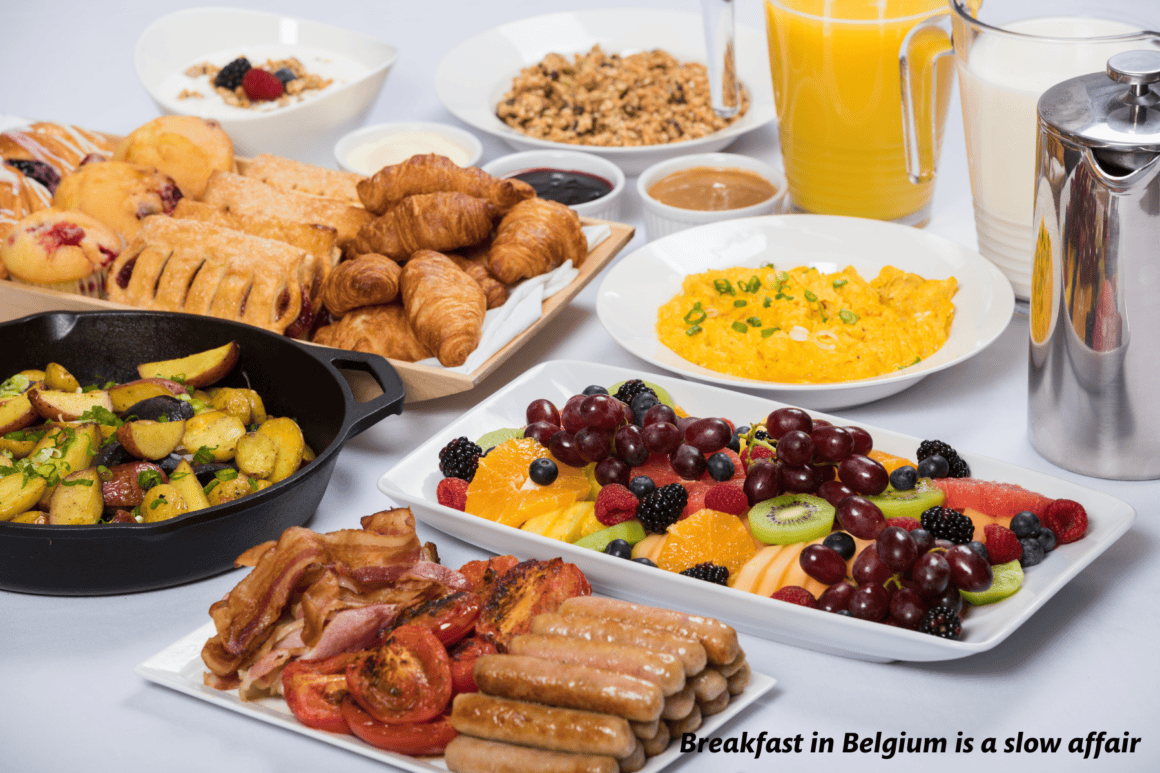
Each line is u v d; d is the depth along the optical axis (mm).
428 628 1321
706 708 1299
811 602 1338
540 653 1283
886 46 1622
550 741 1252
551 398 1515
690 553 1365
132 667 1369
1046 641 1362
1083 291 1409
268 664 1319
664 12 1974
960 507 1392
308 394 1503
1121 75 1351
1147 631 1364
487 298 1587
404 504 1414
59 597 1416
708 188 1725
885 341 1522
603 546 1382
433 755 1288
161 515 1402
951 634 1312
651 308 1590
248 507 1381
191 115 1766
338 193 1708
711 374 1498
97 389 1495
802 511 1385
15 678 1365
